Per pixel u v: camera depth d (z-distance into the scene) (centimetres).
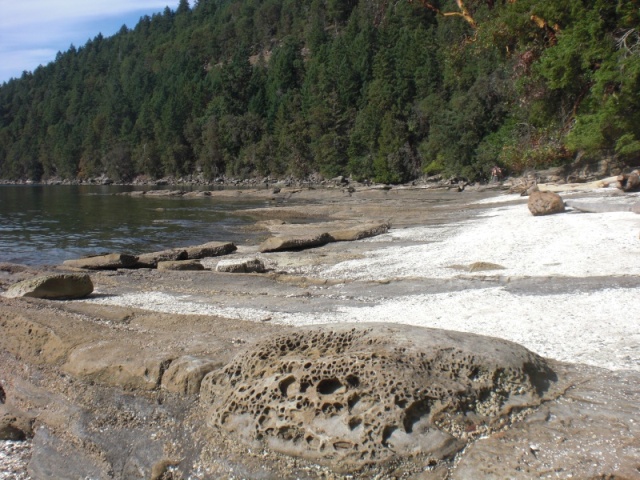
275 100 10894
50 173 14675
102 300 1081
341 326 554
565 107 3350
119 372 609
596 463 392
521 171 5062
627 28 2688
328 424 454
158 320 825
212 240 2330
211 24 17325
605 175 3581
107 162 12700
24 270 1472
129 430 574
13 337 754
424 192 5322
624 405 459
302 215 3350
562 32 2881
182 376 568
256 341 557
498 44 3244
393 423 439
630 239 1346
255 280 1296
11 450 632
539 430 436
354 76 9444
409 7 8275
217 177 11069
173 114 11869
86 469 573
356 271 1355
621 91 2566
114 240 2398
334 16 11831
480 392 466
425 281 1127
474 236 1777
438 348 495
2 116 19212
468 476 409
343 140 9069
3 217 3575
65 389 645
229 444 493
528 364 499
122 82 16700
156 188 8769
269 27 15338
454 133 6606
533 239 1535
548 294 922
